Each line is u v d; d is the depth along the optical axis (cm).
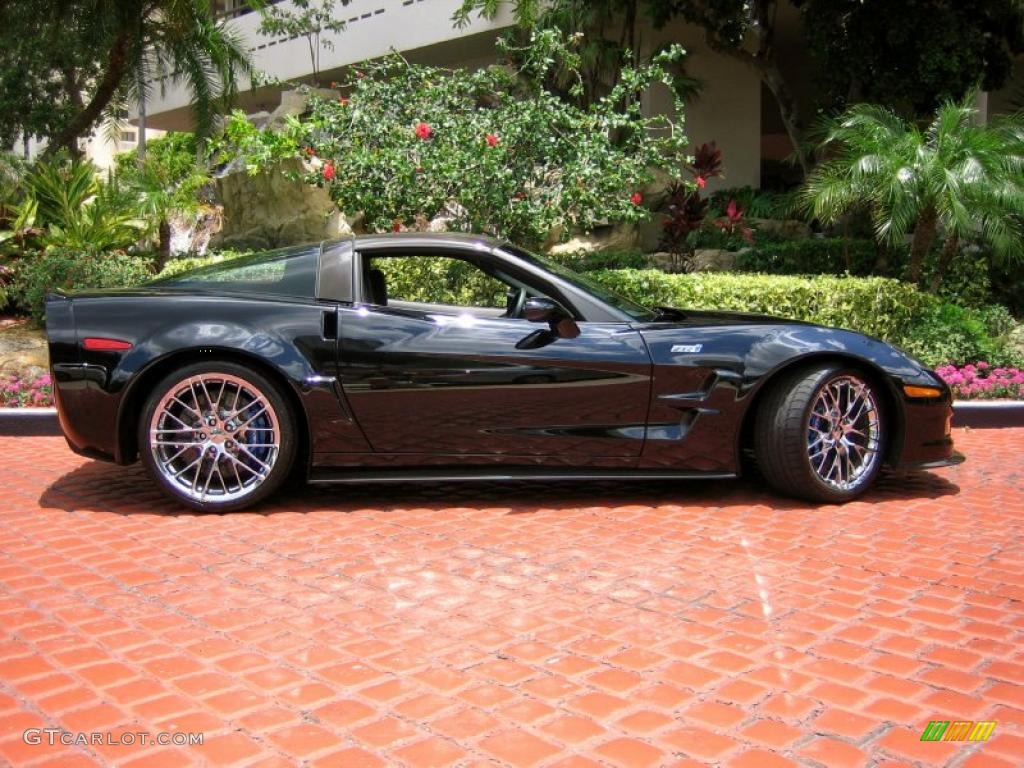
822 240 1275
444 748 236
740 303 800
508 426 455
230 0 2567
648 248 1524
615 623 317
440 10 1917
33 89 2427
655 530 429
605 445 459
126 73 1538
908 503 477
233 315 449
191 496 451
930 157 903
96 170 1373
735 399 457
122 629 312
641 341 459
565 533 424
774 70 1503
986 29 1327
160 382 444
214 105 1552
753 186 1823
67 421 449
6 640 303
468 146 838
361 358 447
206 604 335
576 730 245
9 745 237
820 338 465
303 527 433
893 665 284
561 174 853
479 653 293
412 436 454
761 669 281
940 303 897
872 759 231
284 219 1193
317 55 2219
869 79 1316
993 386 758
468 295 485
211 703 259
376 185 859
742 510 461
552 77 1555
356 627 314
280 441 450
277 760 230
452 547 403
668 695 264
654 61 873
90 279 1005
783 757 232
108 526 434
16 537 417
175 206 1232
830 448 470
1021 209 886
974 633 308
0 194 1166
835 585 354
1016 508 468
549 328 459
